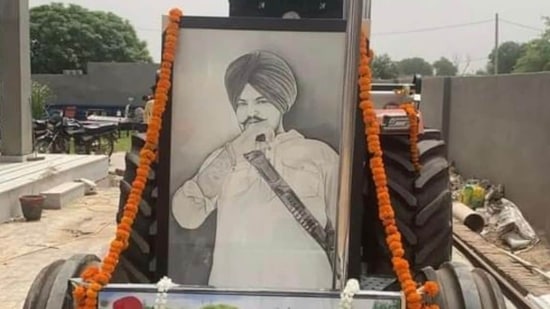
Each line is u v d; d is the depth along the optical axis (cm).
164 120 269
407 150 359
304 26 269
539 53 3578
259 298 240
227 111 271
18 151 973
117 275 322
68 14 4291
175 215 273
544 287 528
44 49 4106
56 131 1428
